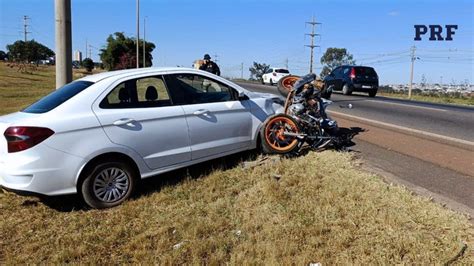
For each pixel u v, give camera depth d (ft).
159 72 18.39
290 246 12.39
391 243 11.99
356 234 12.76
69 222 15.56
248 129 20.95
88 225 15.26
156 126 17.49
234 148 20.47
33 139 15.03
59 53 25.64
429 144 24.13
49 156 15.25
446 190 16.06
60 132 15.40
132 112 17.02
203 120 19.01
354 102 51.26
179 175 19.86
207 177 19.11
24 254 13.34
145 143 17.22
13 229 15.11
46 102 16.94
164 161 17.90
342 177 17.25
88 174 16.10
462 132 28.22
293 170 18.81
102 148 16.16
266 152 20.95
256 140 21.39
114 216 15.92
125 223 15.28
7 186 15.40
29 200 17.62
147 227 14.88
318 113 22.09
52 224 15.44
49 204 17.22
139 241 13.74
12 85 102.99
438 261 11.07
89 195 16.22
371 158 20.85
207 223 14.49
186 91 18.94
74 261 12.87
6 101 62.69
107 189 16.66
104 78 17.20
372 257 11.50
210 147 19.35
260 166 19.79
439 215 13.38
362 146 23.52
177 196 17.33
